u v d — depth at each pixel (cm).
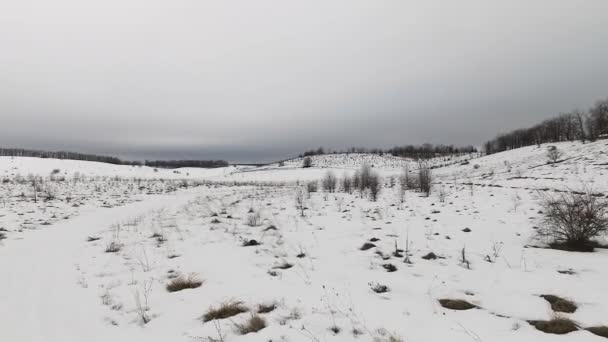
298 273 618
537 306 431
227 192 3012
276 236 970
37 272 649
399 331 373
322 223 1191
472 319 402
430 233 965
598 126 5688
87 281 598
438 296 486
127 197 2328
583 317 393
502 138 9350
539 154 4653
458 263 657
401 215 1341
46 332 409
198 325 415
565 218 744
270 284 557
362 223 1173
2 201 1748
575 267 585
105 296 524
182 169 11150
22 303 497
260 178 6938
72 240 951
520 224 1053
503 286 511
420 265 651
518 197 1664
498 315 415
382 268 642
